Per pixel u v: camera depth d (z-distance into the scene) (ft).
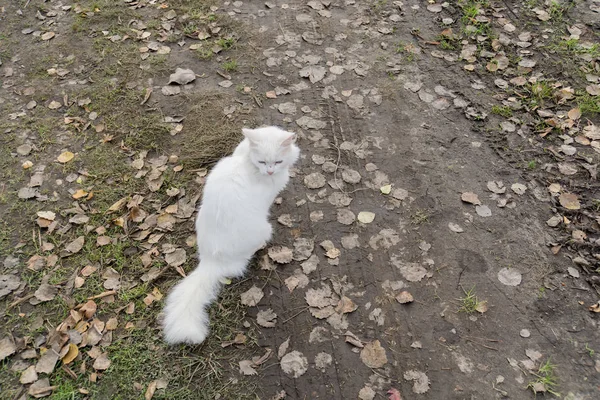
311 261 3.43
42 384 2.85
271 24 5.10
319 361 2.99
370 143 4.10
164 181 3.85
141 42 4.93
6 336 3.04
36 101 4.42
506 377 2.92
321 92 4.47
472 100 4.38
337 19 5.15
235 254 3.16
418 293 3.27
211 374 2.94
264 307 3.22
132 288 3.28
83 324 3.10
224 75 4.61
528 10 5.12
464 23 5.03
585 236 3.50
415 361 2.99
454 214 3.66
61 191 3.79
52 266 3.37
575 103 4.30
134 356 2.99
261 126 4.22
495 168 3.92
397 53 4.79
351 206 3.71
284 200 3.76
